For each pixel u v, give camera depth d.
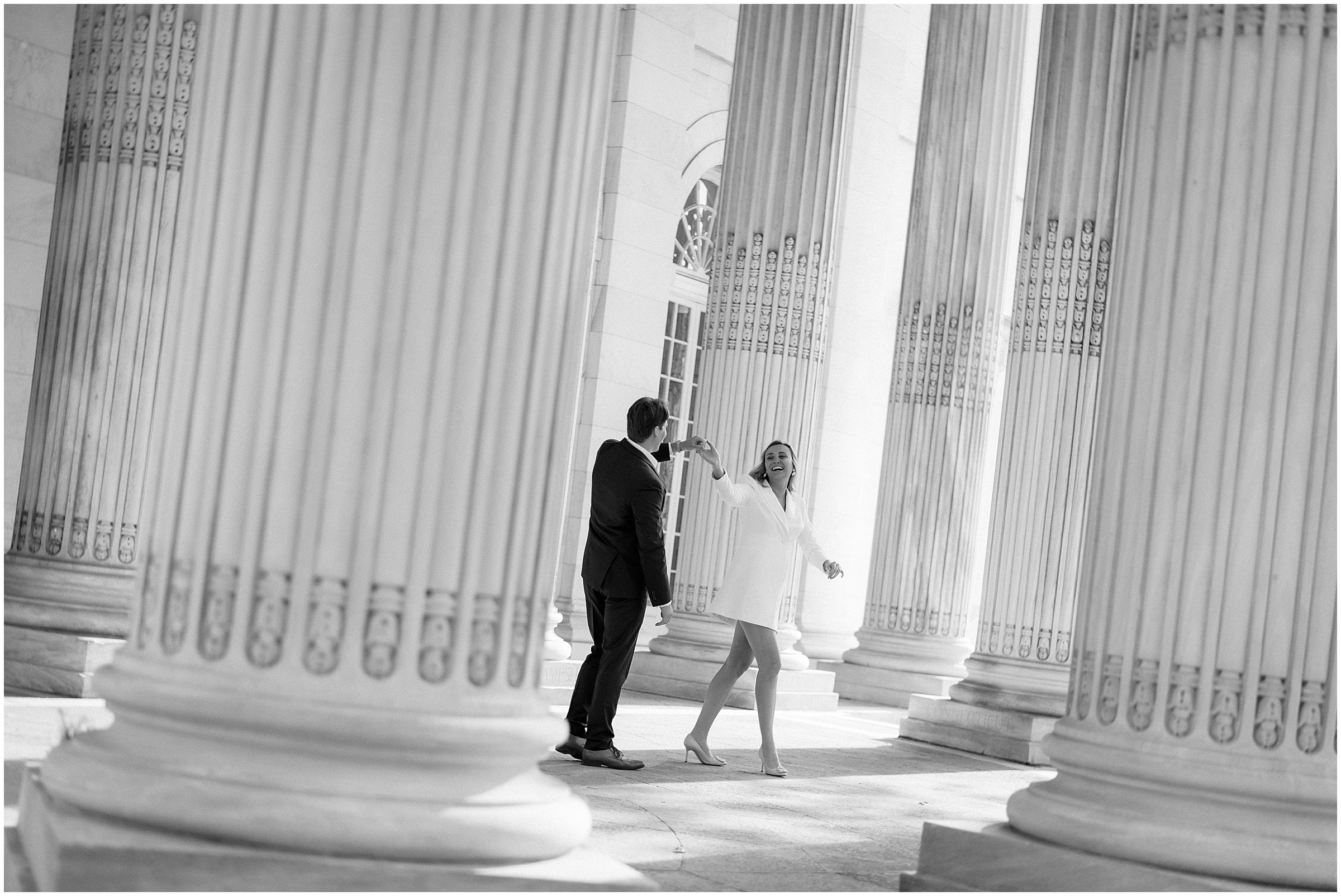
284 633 3.32
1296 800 3.97
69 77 8.98
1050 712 10.24
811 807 6.69
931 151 14.64
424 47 3.39
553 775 6.73
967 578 14.36
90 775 3.34
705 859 5.09
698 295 16.17
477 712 3.38
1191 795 4.03
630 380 14.49
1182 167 4.31
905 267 14.76
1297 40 4.19
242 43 3.53
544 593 3.62
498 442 3.45
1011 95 14.66
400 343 3.36
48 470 8.03
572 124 3.59
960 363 14.34
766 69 12.64
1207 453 4.16
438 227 3.38
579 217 3.67
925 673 14.04
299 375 3.35
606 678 7.23
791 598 12.46
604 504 7.33
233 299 3.43
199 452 3.44
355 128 3.38
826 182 12.50
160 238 8.13
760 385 12.34
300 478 3.34
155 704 3.34
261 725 3.27
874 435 17.97
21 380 9.80
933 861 4.49
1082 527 10.67
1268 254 4.15
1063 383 10.78
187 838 3.22
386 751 3.30
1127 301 4.48
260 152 3.44
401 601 3.34
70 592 7.86
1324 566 4.08
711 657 11.85
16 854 3.57
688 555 12.34
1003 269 14.61
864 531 17.91
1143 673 4.20
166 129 8.16
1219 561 4.12
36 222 9.82
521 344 3.48
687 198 16.14
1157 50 4.49
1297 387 4.11
